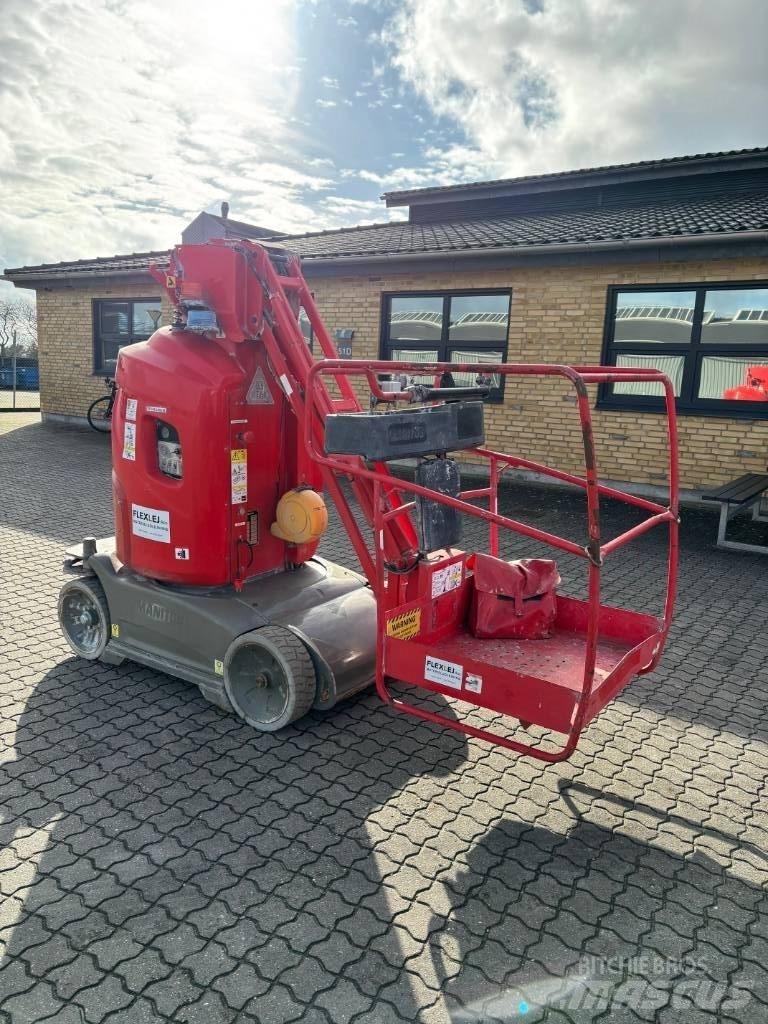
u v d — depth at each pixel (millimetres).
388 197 14984
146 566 4168
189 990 2270
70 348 15719
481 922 2584
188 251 3828
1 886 2676
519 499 9555
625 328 9797
